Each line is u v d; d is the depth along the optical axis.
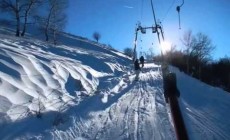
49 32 49.88
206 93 16.98
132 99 13.62
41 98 9.93
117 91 16.52
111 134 7.97
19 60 12.03
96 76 19.31
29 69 11.80
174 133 8.07
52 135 7.36
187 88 18.23
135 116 10.09
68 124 8.32
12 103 8.51
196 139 7.64
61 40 58.91
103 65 26.17
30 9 42.28
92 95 13.27
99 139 7.53
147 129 8.45
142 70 33.41
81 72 16.92
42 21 45.84
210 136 7.99
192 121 9.50
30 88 10.24
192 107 11.95
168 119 9.60
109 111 10.88
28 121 7.86
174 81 10.60
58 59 17.56
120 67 31.70
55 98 10.76
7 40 23.22
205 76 39.22
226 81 38.19
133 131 8.26
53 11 46.19
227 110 12.20
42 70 12.65
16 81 10.02
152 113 10.54
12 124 7.45
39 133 7.38
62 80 13.15
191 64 49.38
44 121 8.29
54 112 9.09
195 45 56.22
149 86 18.88
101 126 8.75
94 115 9.95
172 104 9.76
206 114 10.89
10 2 40.34
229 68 41.12
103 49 62.47
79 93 12.93
